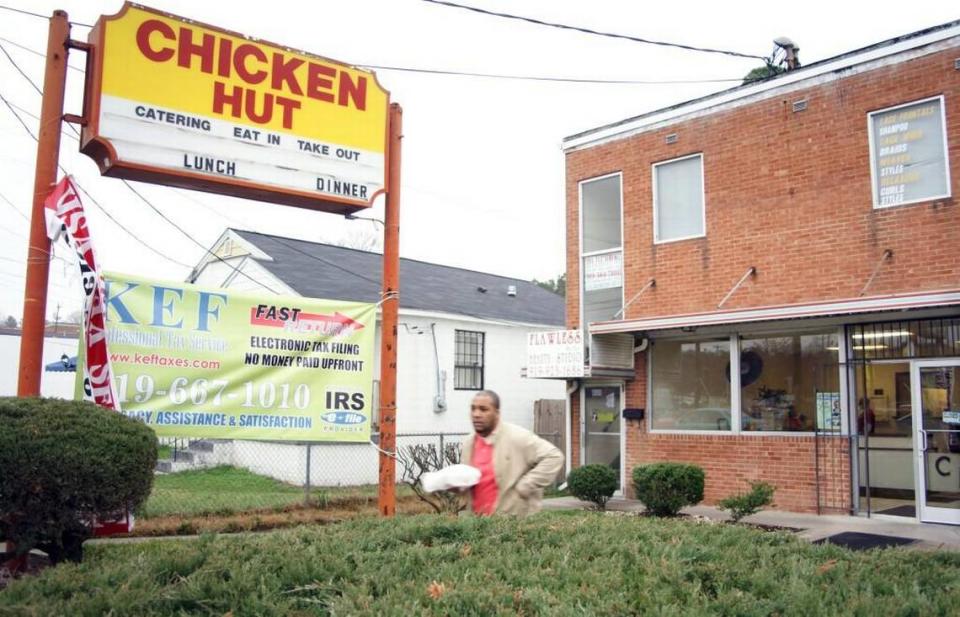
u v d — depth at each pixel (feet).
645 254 49.24
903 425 41.14
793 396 43.32
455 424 68.85
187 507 39.81
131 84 24.56
